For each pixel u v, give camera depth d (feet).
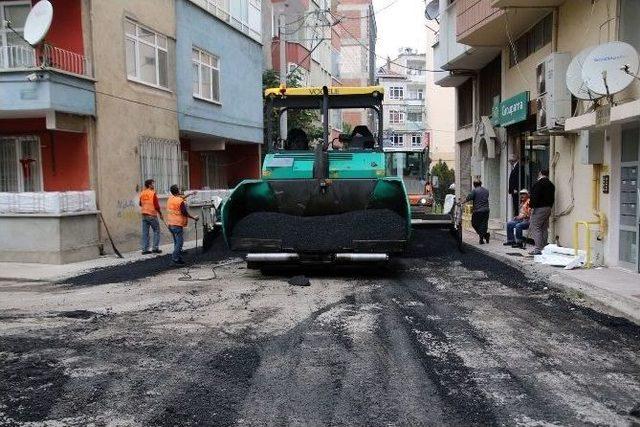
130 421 15.40
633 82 34.30
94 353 21.02
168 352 21.08
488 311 27.37
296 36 114.83
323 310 27.53
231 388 17.62
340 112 40.68
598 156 38.29
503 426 14.98
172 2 61.46
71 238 45.60
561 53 42.88
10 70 43.47
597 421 15.31
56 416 15.74
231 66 76.28
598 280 32.78
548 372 19.02
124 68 53.01
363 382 18.06
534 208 43.47
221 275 38.55
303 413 15.83
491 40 58.65
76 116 47.80
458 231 46.50
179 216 44.16
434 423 15.16
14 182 50.11
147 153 56.75
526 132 56.44
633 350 21.39
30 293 32.99
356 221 35.73
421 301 29.58
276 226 36.11
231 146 89.51
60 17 47.93
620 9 36.19
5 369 19.36
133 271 40.60
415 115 215.92
